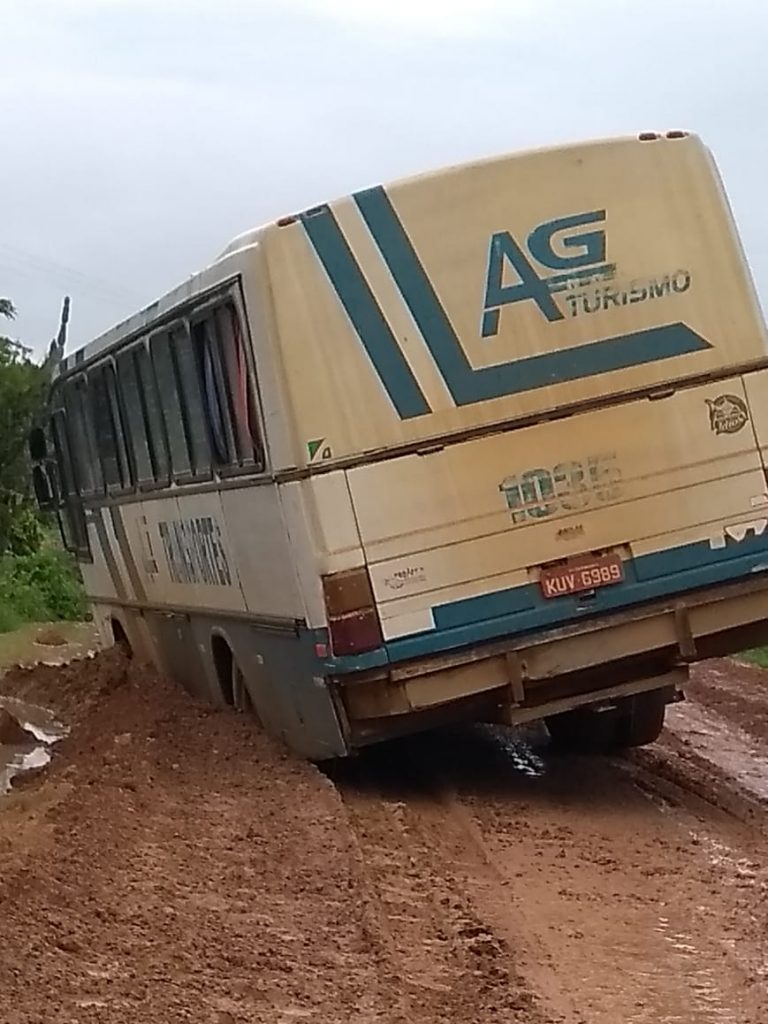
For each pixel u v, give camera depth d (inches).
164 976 322.0
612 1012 304.7
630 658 487.5
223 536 561.9
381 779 552.7
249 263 482.9
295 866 408.8
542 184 487.5
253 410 496.1
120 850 431.8
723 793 518.9
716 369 488.7
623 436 484.4
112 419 721.0
